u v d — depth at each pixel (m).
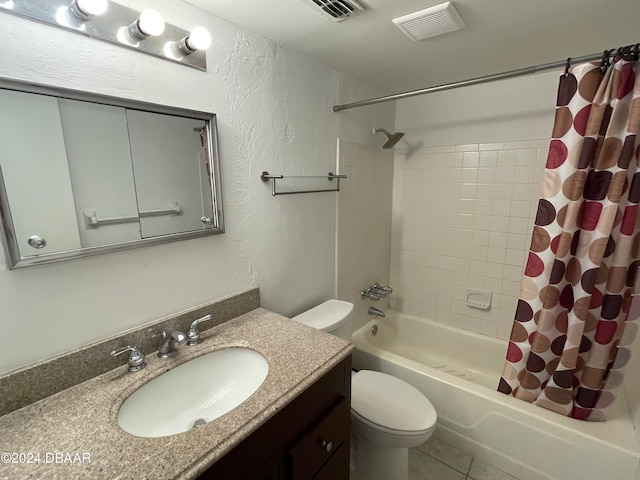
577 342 1.30
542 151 1.83
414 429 1.24
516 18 1.13
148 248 0.99
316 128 1.62
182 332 1.08
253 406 0.77
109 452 0.64
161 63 0.95
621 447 1.20
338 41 1.32
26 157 0.72
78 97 0.78
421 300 2.46
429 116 2.21
